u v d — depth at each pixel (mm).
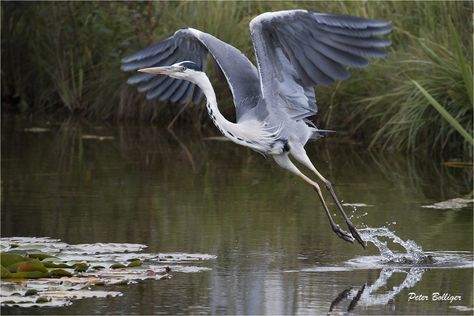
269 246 11406
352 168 17203
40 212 13344
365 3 20375
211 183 15867
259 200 14328
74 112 25312
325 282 9859
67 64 25422
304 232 12172
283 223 12688
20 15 26609
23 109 26766
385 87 19234
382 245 11000
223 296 9281
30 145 20328
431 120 18219
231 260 10727
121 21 24281
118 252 10938
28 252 10758
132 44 23688
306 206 13867
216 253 11039
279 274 10148
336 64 9742
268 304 9023
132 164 17906
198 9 22453
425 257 10875
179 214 13242
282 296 9312
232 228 12375
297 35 9867
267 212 13422
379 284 9789
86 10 25047
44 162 18094
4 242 11336
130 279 9789
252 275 10086
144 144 20453
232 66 11023
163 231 12164
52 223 12609
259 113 10812
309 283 9812
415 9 20172
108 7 24594
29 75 26688
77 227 12375
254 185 15695
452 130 17969
